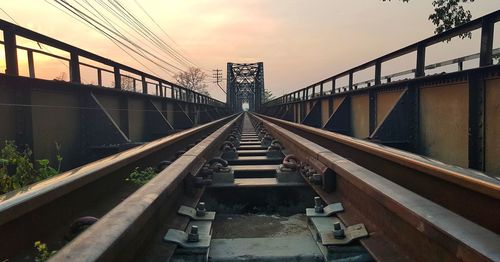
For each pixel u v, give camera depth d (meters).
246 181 5.70
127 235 2.11
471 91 6.44
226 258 3.10
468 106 6.48
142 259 2.55
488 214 2.58
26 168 5.27
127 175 5.63
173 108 19.88
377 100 11.33
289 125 15.77
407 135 8.91
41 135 7.20
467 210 2.87
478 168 6.45
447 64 7.47
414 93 8.87
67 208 3.65
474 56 6.56
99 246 1.80
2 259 2.60
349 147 6.82
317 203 3.94
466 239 1.78
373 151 5.08
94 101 9.06
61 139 8.01
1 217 2.51
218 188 5.40
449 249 1.87
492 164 6.10
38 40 7.20
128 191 5.21
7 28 6.22
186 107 23.19
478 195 2.71
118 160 4.99
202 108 30.84
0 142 6.04
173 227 3.28
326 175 4.45
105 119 9.04
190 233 3.04
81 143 8.84
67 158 8.23
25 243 2.89
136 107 13.47
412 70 9.00
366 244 2.87
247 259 3.09
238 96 119.25
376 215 3.07
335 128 14.54
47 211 3.26
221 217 4.81
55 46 7.85
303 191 5.42
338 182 4.30
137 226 2.30
